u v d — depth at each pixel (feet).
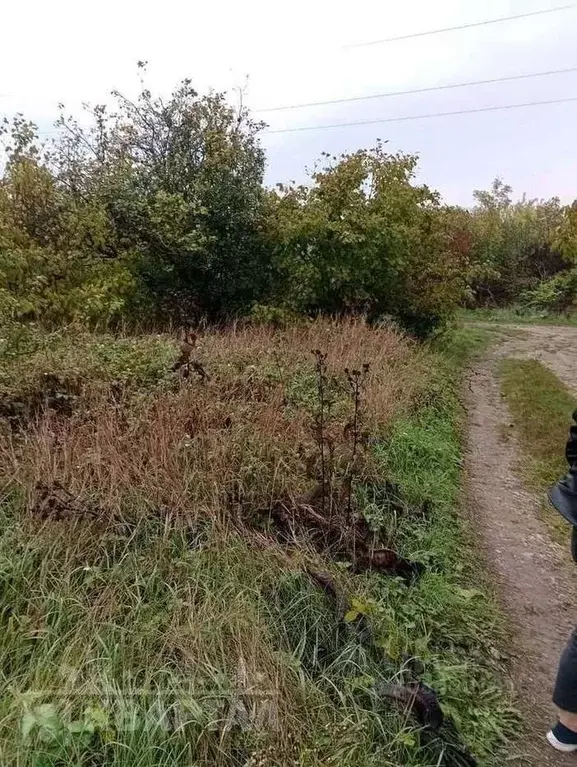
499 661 12.19
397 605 12.90
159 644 10.46
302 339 32.27
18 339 23.00
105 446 14.96
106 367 21.50
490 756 9.88
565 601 14.47
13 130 37.83
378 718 9.71
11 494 14.42
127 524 13.23
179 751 8.75
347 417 20.30
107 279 38.22
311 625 11.54
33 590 11.59
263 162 45.52
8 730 8.56
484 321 72.54
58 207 38.29
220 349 27.37
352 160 42.80
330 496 14.75
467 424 28.50
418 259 44.62
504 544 17.04
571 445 9.82
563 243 37.32
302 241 41.98
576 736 9.93
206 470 14.87
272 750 8.79
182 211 40.50
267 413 18.13
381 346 32.19
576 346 52.42
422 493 18.24
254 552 12.92
